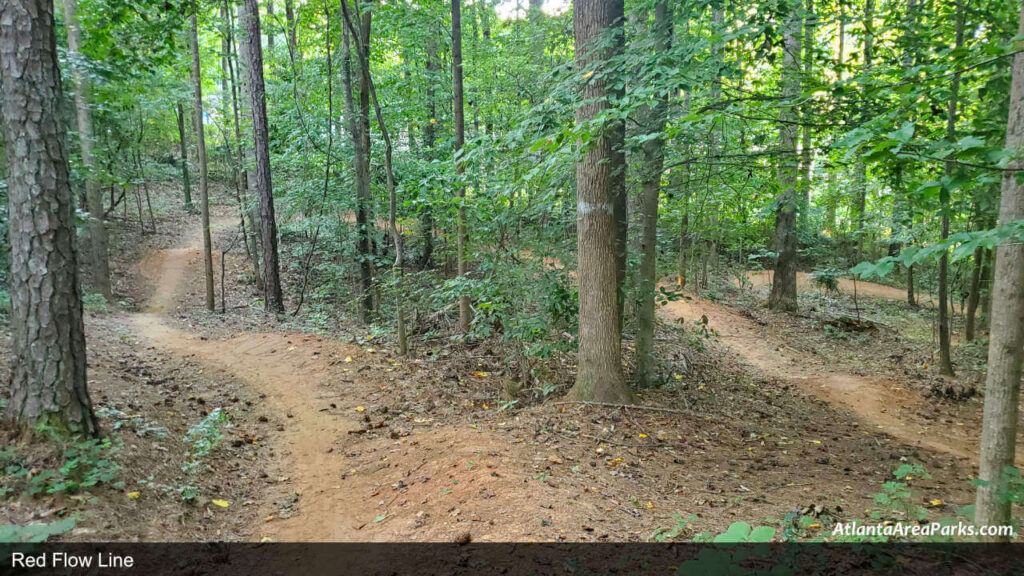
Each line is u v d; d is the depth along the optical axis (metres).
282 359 9.52
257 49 13.55
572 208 8.65
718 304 17.02
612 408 7.21
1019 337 3.43
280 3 19.38
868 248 21.48
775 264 17.28
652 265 8.88
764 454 6.89
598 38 6.64
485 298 9.04
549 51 10.88
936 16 7.50
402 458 5.89
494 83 14.75
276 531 4.59
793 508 4.82
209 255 14.11
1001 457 3.47
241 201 17.78
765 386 11.03
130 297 15.36
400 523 4.54
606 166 7.14
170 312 14.01
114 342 9.66
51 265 4.48
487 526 4.21
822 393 10.78
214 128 26.17
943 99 4.88
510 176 8.15
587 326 7.49
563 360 10.42
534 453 5.75
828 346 14.13
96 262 13.99
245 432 6.68
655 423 7.10
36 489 3.93
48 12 4.44
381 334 11.37
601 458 5.86
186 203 26.27
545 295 8.50
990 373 3.56
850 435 8.38
